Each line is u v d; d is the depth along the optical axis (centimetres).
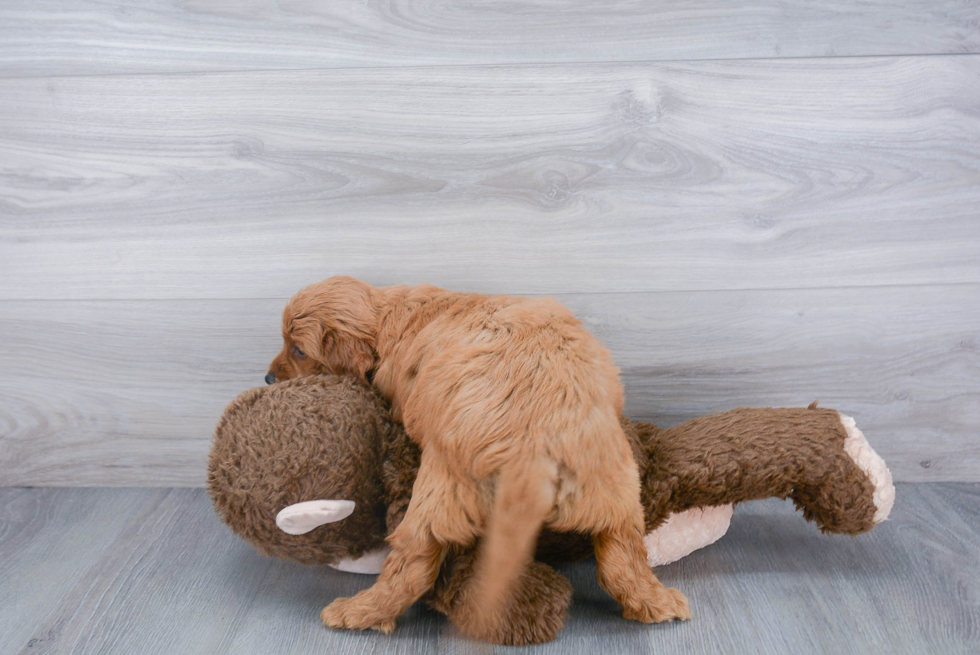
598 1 127
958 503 145
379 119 134
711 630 114
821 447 121
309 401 118
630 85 131
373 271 143
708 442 123
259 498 113
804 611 118
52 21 132
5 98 136
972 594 121
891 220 137
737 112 132
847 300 142
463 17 129
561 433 101
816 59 129
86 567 133
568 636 113
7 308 148
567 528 107
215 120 136
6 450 156
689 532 129
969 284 140
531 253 140
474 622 109
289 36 131
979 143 133
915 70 129
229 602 123
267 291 145
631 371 147
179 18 131
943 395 147
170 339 149
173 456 156
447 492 106
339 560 124
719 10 128
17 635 116
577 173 136
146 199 141
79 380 153
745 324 144
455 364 108
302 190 139
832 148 134
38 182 141
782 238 138
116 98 135
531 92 132
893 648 109
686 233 139
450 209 138
